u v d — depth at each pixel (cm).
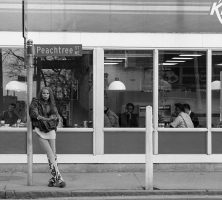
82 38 1161
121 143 1168
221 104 1201
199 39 1183
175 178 1087
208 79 1191
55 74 1169
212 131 1186
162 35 1176
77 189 954
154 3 1175
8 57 1159
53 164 977
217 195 948
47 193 928
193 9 1182
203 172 1167
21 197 924
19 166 1142
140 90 1182
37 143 1144
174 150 1178
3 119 1163
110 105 1176
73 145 1160
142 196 935
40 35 1152
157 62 1180
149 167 955
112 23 1167
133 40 1170
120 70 1178
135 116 1180
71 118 1173
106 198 916
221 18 1188
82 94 1174
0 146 1146
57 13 1157
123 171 1161
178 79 1190
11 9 1149
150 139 952
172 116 1187
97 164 1158
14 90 1162
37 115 956
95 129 1162
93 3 1163
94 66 1166
